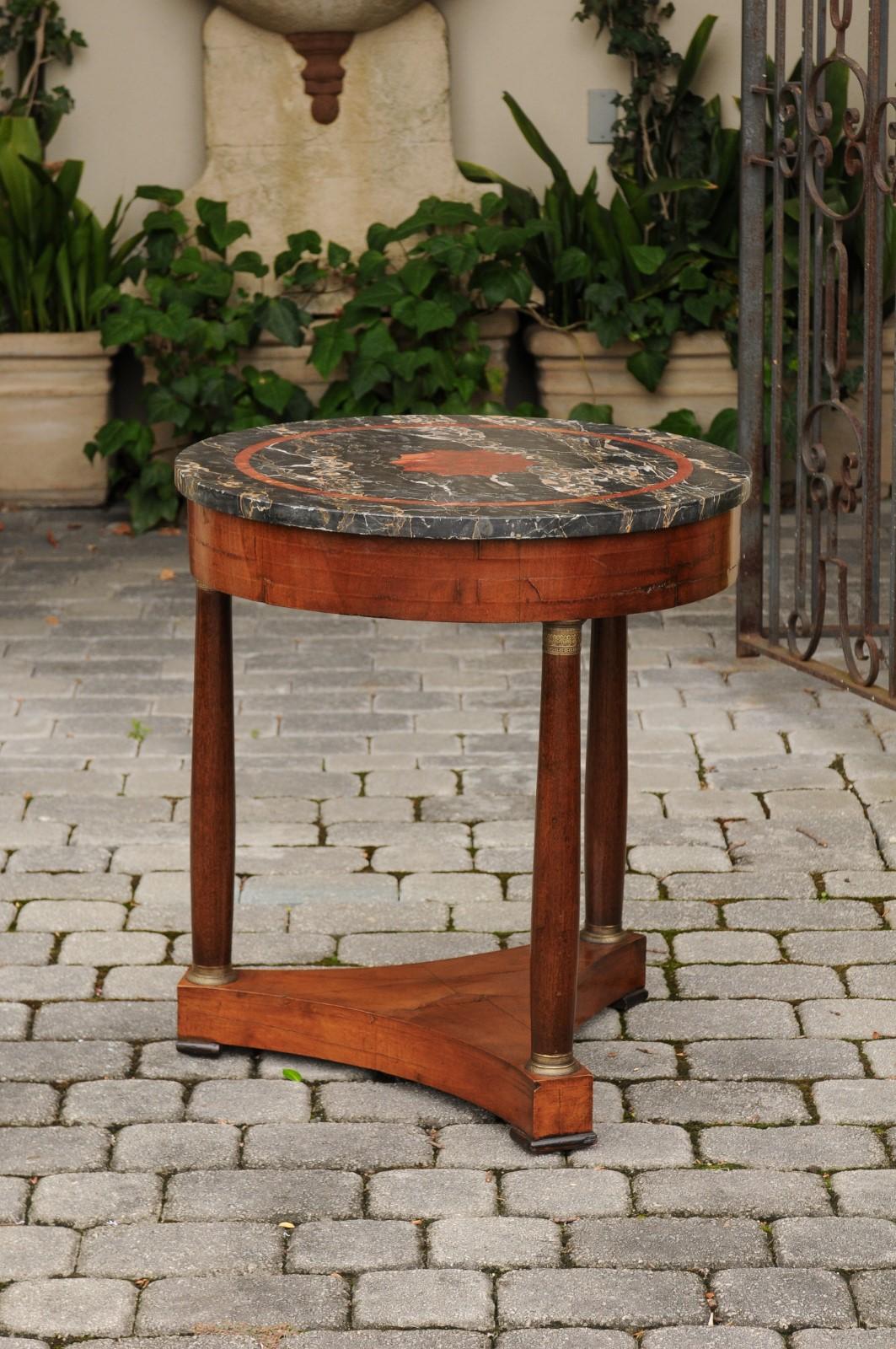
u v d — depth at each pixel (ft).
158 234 23.30
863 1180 9.30
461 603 8.88
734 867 12.96
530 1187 9.28
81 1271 8.62
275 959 11.66
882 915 12.20
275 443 10.50
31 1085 10.26
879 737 15.35
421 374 22.86
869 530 14.66
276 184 23.77
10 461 23.25
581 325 23.20
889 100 13.70
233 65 23.39
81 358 22.76
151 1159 9.55
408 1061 10.21
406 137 23.66
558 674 9.11
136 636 18.17
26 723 15.76
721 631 18.35
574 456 10.18
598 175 24.50
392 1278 8.55
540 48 24.06
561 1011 9.52
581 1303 8.36
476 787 14.39
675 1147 9.63
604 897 11.02
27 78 23.88
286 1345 8.09
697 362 22.94
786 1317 8.24
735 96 24.25
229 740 10.41
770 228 22.80
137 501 22.30
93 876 12.85
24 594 19.58
